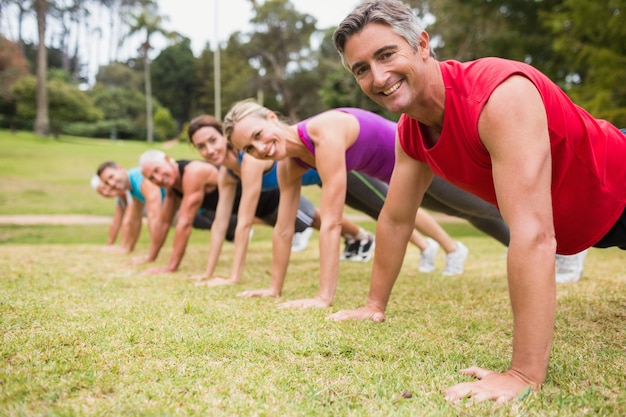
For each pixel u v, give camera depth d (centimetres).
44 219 1227
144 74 6212
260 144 314
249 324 258
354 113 354
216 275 474
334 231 320
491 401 161
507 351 218
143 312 283
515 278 170
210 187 520
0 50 4000
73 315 271
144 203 686
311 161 338
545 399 164
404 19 181
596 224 218
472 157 195
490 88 175
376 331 246
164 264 571
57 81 4278
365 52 182
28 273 447
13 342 217
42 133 3984
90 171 2272
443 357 209
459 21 1437
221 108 4819
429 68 187
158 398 162
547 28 1283
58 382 173
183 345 219
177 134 5528
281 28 4788
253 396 167
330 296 318
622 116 1024
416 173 243
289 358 206
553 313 170
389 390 172
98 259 601
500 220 440
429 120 198
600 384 179
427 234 466
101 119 5100
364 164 368
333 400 165
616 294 339
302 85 4725
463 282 417
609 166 209
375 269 275
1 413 149
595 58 1049
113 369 184
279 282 360
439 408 157
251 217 418
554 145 191
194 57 6222
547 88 183
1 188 1720
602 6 1015
